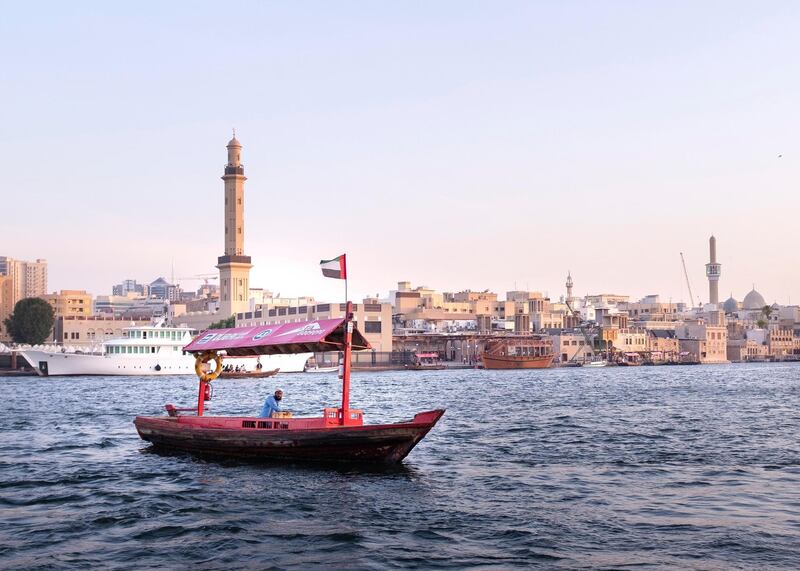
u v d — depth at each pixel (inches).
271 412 1744.6
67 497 1309.1
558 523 1111.0
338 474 1492.4
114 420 2635.3
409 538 1040.2
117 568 921.5
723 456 1720.0
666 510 1186.0
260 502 1257.4
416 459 1674.5
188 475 1501.0
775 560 934.4
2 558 960.3
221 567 923.4
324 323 1654.8
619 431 2236.7
